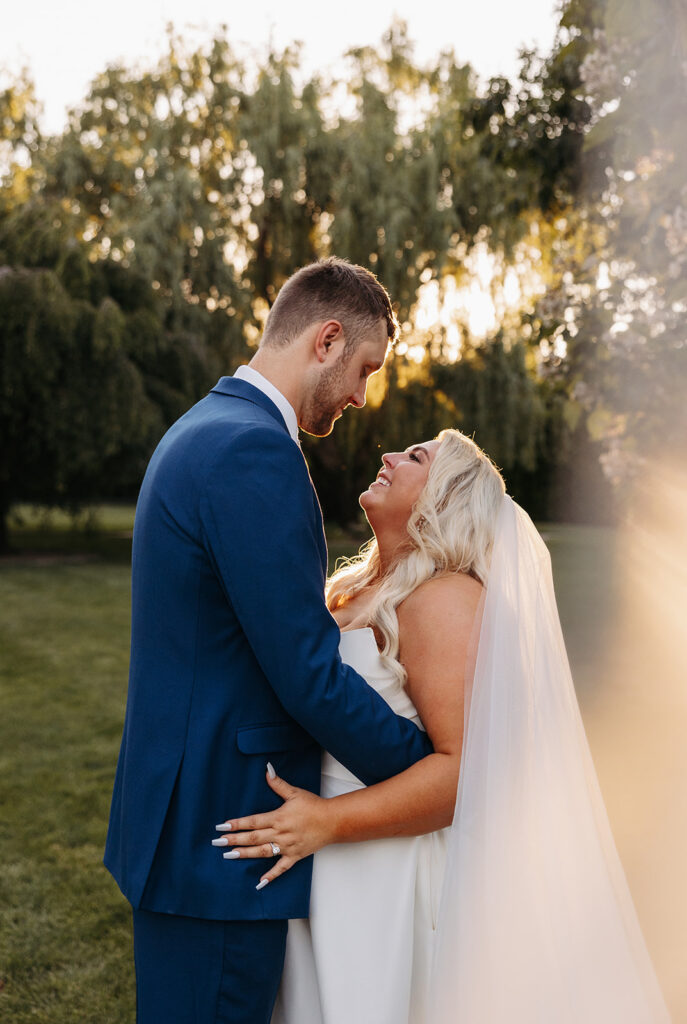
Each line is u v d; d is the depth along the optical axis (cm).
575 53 411
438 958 144
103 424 1287
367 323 157
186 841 136
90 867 321
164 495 142
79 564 1400
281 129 1508
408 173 1454
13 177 1541
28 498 1505
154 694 141
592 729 469
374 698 140
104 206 1545
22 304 1227
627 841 325
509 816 147
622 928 154
